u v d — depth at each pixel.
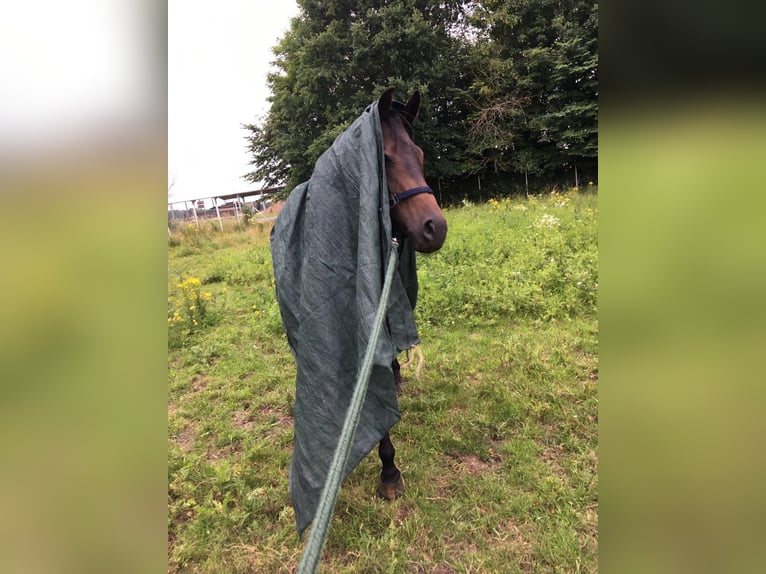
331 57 17.11
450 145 17.75
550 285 4.52
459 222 8.23
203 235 13.40
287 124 18.97
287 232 2.17
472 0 17.41
